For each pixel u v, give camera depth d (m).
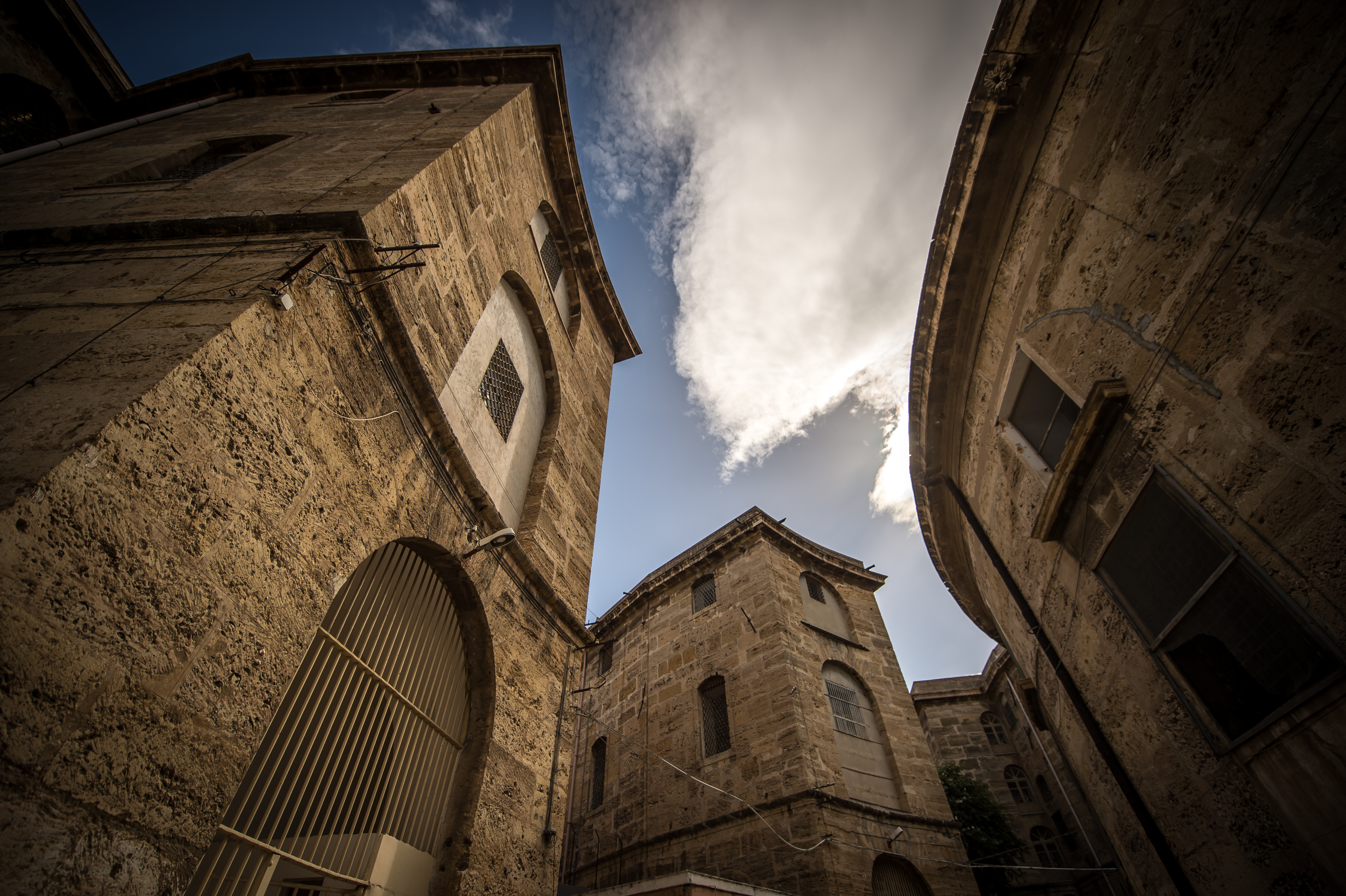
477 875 5.10
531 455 9.05
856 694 15.05
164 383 3.17
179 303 3.94
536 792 6.25
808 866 10.61
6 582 2.36
